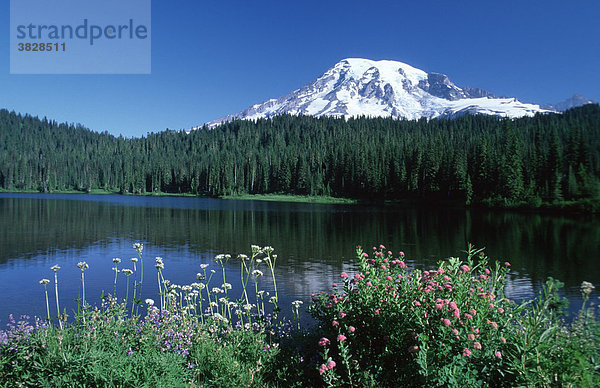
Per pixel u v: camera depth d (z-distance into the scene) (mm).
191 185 142500
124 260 20969
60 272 17672
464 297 4402
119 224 40219
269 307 11656
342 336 4152
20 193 142125
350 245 27531
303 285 15250
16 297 13344
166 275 17109
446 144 120625
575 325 3869
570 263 21703
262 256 22781
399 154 111750
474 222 49000
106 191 156500
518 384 3469
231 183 125625
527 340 3701
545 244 29609
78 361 3969
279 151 164500
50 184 150250
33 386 4055
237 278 16500
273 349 5492
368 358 4461
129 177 148875
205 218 49406
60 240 28562
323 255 23188
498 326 4145
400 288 4887
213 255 22938
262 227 39375
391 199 102125
